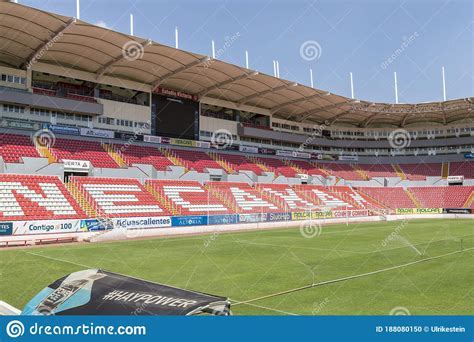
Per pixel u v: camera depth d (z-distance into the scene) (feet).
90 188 106.73
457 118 201.77
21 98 111.34
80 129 123.85
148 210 109.09
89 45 108.68
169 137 146.00
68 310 18.86
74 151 119.14
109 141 130.82
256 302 29.78
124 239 83.15
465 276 39.73
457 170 197.67
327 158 205.46
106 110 131.75
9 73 112.27
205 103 159.84
